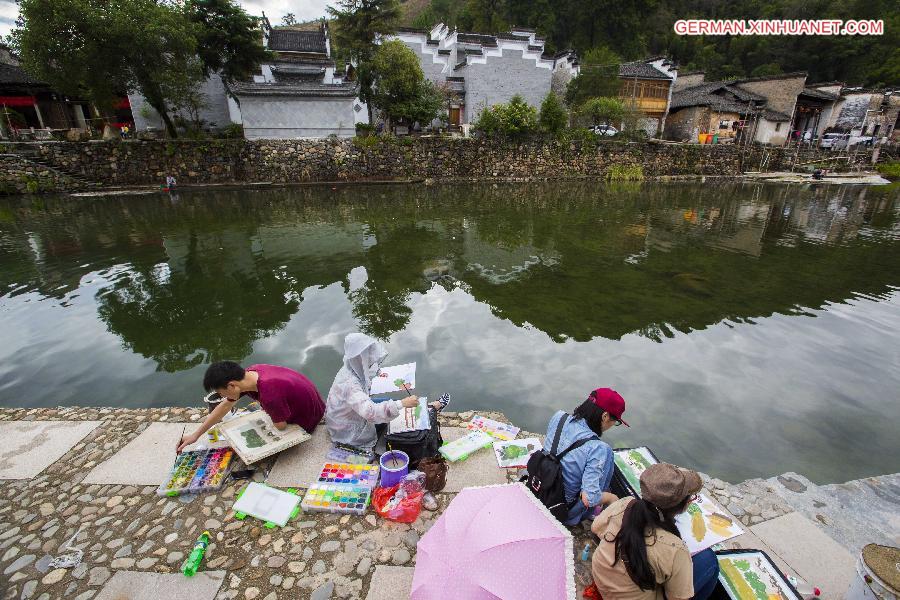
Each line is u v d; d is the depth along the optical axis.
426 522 3.05
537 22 47.81
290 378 3.66
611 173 29.30
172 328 7.07
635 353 6.49
